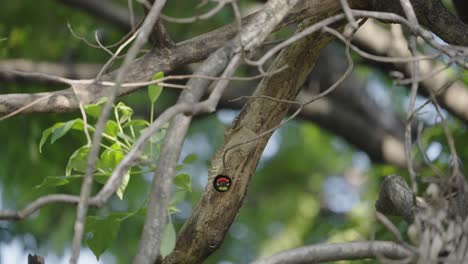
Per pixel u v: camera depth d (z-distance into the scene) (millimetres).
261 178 19500
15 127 13273
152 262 5648
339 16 6359
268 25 6641
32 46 14164
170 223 6176
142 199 13859
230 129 7789
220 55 6461
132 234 14531
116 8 14117
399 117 16578
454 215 6227
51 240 13820
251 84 14133
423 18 8023
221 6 6074
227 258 17625
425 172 10578
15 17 14281
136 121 6910
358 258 6586
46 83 12641
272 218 18875
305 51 7676
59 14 14359
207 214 7688
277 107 7719
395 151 14711
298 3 7465
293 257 6551
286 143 19891
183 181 6727
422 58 6270
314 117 14719
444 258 6012
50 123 13258
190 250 7711
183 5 14523
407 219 7016
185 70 11812
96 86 7148
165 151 5875
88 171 5461
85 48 14383
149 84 6340
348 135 14797
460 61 6316
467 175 8781
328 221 17562
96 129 5543
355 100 15828
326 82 15359
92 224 7344
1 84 12969
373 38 11141
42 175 13297
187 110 5754
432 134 11547
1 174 13438
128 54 5793
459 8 9336
